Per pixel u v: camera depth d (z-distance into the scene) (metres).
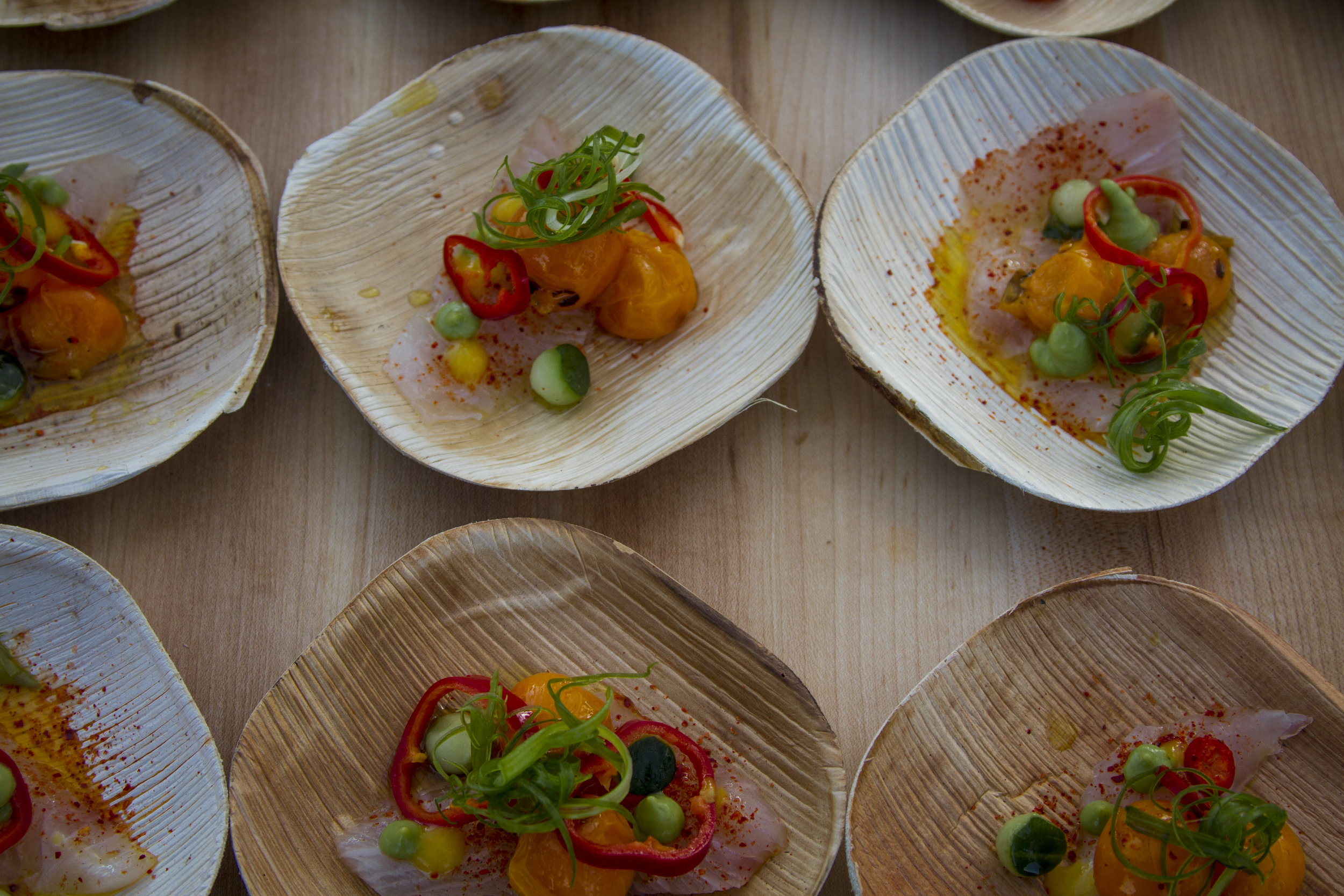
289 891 0.46
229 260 0.49
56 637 0.47
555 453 0.49
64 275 0.48
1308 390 0.49
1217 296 0.49
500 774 0.44
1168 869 0.45
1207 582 0.50
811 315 0.48
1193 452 0.49
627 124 0.51
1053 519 0.51
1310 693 0.47
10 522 0.49
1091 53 0.50
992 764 0.47
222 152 0.49
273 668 0.49
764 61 0.53
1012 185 0.51
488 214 0.50
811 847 0.46
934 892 0.46
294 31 0.53
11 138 0.49
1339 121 0.53
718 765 0.47
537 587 0.47
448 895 0.46
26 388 0.49
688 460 0.51
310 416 0.51
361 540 0.50
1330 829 0.47
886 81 0.53
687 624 0.47
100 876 0.46
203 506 0.50
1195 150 0.50
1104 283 0.49
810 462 0.51
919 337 0.50
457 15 0.53
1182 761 0.47
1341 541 0.51
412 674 0.47
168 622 0.49
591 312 0.50
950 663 0.47
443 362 0.49
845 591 0.50
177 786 0.46
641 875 0.46
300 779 0.46
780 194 0.50
